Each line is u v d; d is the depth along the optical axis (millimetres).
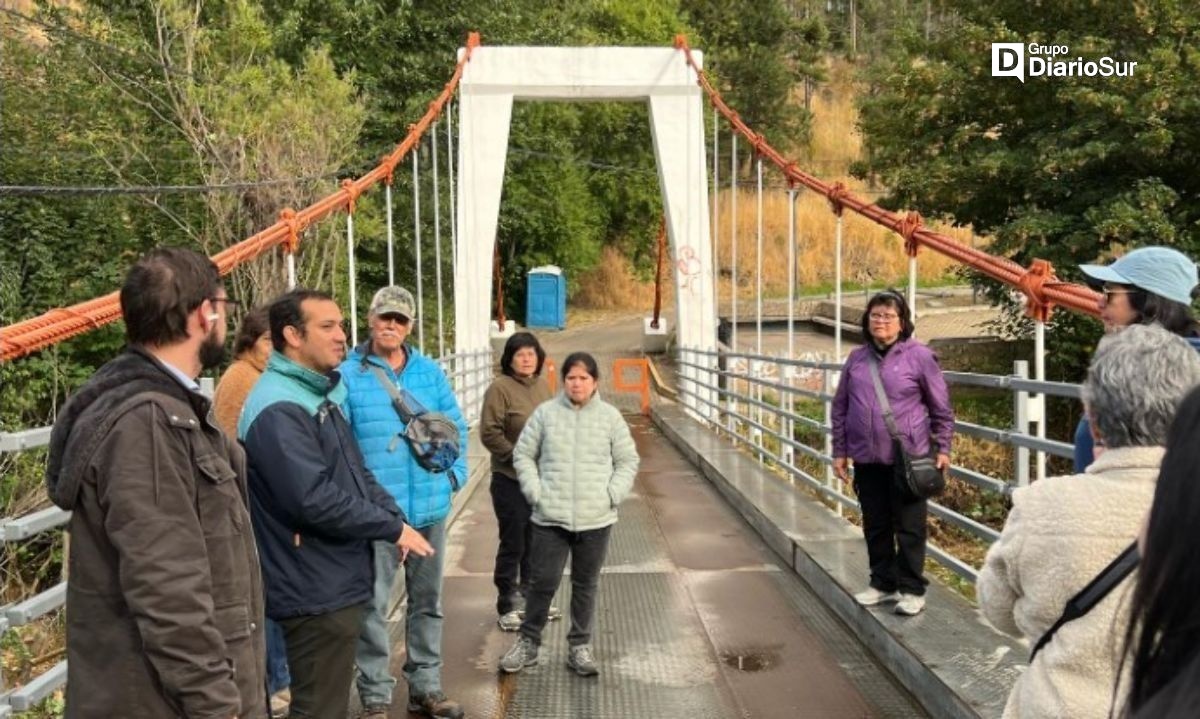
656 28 36625
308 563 2832
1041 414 4480
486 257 17031
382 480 3699
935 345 18906
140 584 1847
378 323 3844
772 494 7965
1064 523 1793
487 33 19328
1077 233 13180
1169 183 13789
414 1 18891
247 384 3676
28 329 2959
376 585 3682
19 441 2727
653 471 10805
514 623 5078
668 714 3939
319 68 12938
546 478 4359
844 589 5008
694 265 17641
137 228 13008
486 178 17031
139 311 2023
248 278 11406
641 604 5527
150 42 13578
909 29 16938
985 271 4977
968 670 3738
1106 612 1737
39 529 2805
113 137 12594
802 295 36688
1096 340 13250
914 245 6293
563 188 34000
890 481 4508
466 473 4023
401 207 18578
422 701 3861
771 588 5816
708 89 16500
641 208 39156
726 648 4734
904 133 16438
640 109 35750
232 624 2053
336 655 2887
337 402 3006
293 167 11719
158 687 1927
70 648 1947
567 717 3924
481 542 7207
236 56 12914
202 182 12031
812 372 18781
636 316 37656
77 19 14188
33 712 4871
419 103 17750
